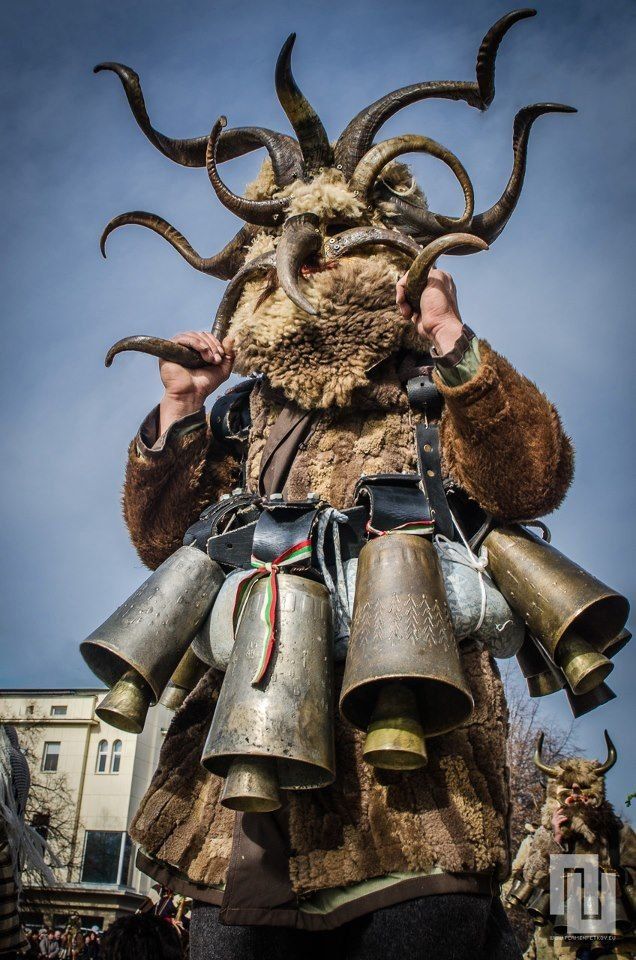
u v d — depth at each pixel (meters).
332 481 2.41
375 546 2.01
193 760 2.29
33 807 26.31
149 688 2.08
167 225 2.97
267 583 2.02
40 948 15.79
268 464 2.51
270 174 2.86
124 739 27.50
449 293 2.23
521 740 15.49
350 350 2.41
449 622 1.90
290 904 2.01
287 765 1.93
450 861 1.96
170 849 2.20
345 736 2.12
